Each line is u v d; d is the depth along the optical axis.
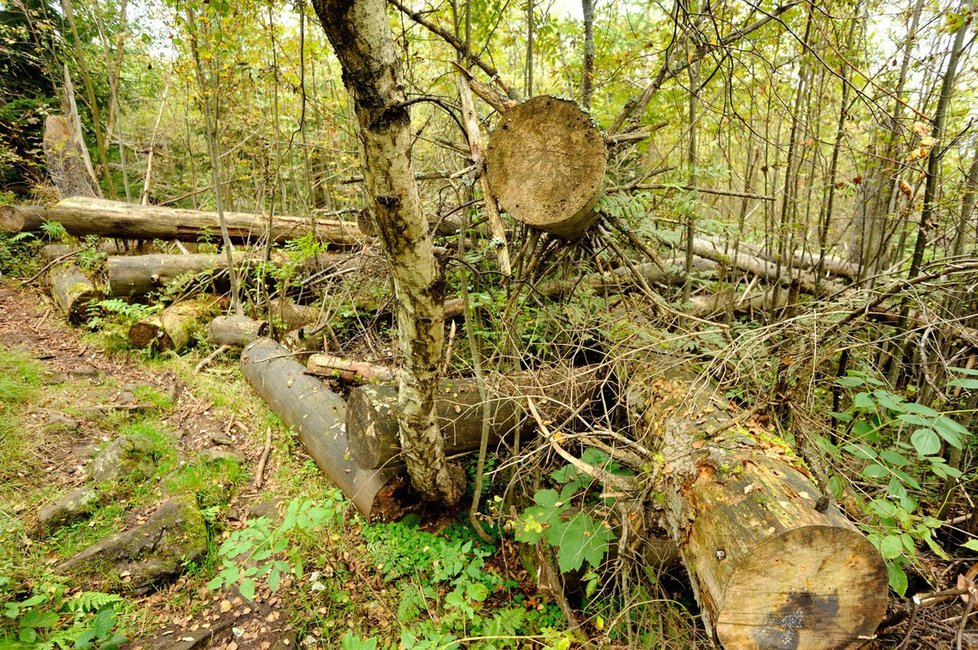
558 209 2.33
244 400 4.05
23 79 7.64
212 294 5.32
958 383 2.04
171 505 2.72
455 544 2.58
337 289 4.71
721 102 4.09
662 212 3.65
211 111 5.54
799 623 1.54
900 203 3.55
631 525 2.12
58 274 5.46
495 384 2.81
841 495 2.11
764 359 2.42
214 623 2.31
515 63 4.99
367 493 2.78
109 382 3.95
